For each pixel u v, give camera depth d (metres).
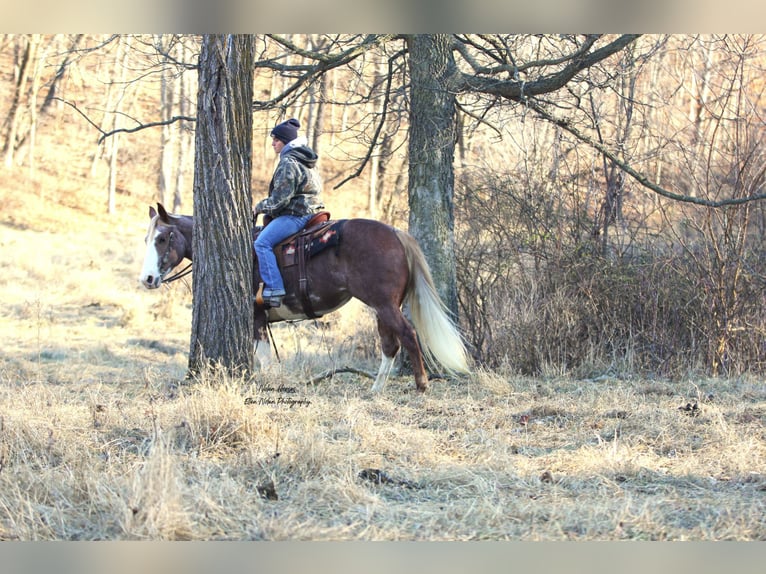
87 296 16.89
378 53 11.23
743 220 9.77
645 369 9.72
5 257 20.80
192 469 5.19
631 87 10.25
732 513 4.55
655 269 10.05
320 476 5.15
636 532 4.32
